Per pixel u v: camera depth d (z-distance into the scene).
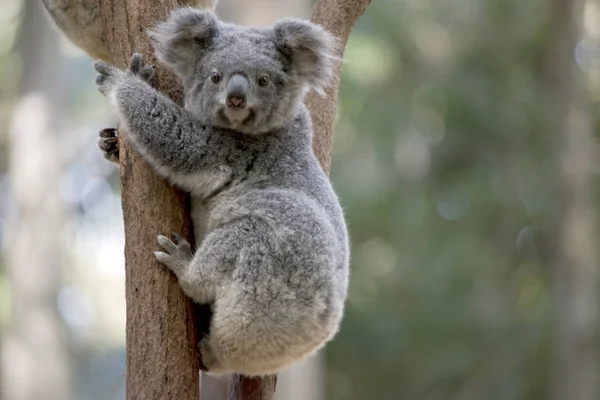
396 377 19.12
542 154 19.05
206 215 5.11
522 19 19.23
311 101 6.08
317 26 5.41
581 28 18.81
